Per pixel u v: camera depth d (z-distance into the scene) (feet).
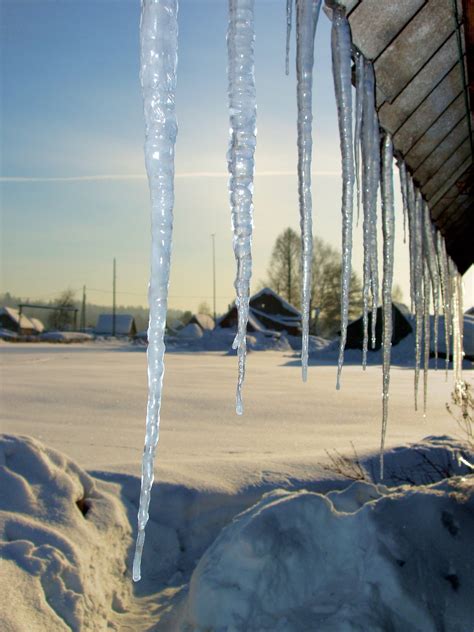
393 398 49.52
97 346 160.35
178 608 13.03
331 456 21.48
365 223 8.60
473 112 10.07
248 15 5.37
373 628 9.95
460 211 14.40
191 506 17.43
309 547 11.84
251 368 85.97
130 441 28.40
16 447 16.28
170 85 4.78
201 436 30.30
